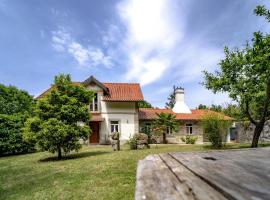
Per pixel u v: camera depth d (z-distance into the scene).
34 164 12.32
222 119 16.41
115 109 25.08
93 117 24.20
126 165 9.48
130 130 25.02
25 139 13.64
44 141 13.23
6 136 17.67
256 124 14.78
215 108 20.09
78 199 5.99
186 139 27.16
